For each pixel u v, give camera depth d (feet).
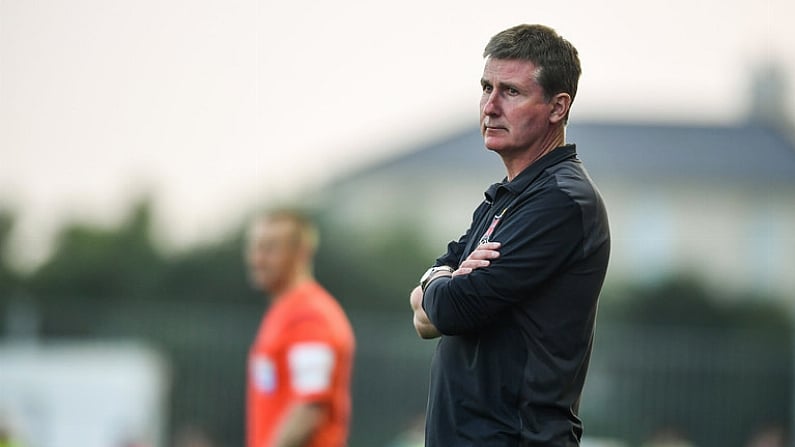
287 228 85.66
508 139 51.55
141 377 165.58
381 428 189.06
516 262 49.06
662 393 191.52
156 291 276.41
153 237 287.48
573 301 49.75
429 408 52.37
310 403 81.92
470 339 50.62
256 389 85.71
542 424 49.24
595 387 192.75
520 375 49.34
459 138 510.17
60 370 164.04
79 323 192.34
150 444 164.96
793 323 288.10
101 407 164.35
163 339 191.83
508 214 50.90
